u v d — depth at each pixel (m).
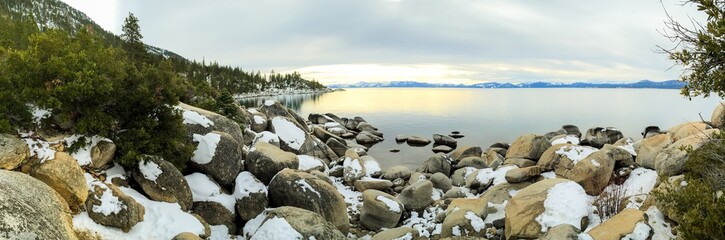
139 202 12.02
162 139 14.09
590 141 31.31
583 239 10.62
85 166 11.73
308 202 15.17
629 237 10.57
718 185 8.14
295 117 41.28
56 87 11.25
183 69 113.69
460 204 16.56
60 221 8.51
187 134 16.31
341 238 12.45
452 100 145.88
